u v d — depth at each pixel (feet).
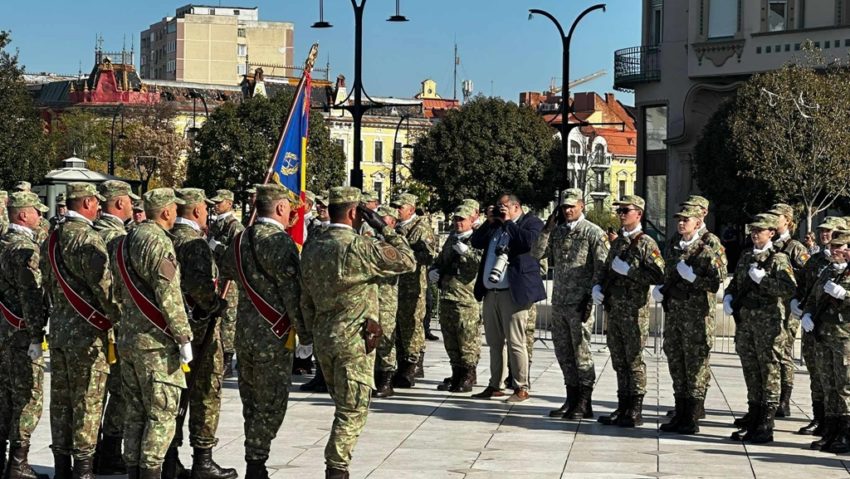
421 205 215.10
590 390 43.65
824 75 150.30
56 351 31.35
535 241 44.45
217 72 482.28
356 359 29.73
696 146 155.22
